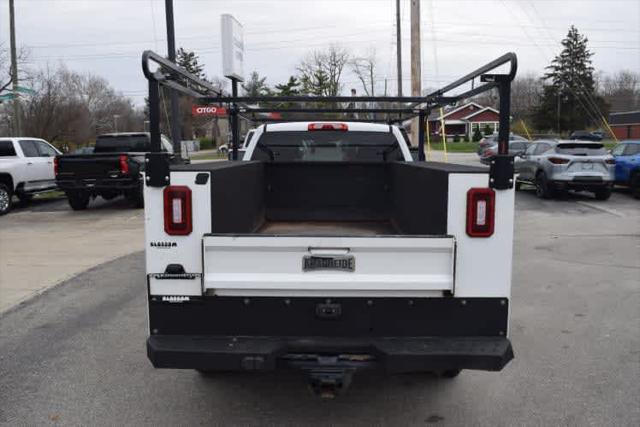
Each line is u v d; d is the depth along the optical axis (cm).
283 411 396
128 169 1469
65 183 1467
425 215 370
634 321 592
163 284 324
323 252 319
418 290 319
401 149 583
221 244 319
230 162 447
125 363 481
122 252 972
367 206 538
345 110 622
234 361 314
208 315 326
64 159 1466
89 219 1398
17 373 461
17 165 1543
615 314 616
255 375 455
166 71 343
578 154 1638
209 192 319
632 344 525
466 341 323
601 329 567
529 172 1798
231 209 369
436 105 563
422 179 379
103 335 552
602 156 1627
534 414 391
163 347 317
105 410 397
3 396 420
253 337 327
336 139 586
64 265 867
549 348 515
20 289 724
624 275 794
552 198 1712
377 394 423
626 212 1434
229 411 396
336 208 538
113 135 1717
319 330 326
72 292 709
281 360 325
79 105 4091
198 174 318
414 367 311
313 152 588
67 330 567
